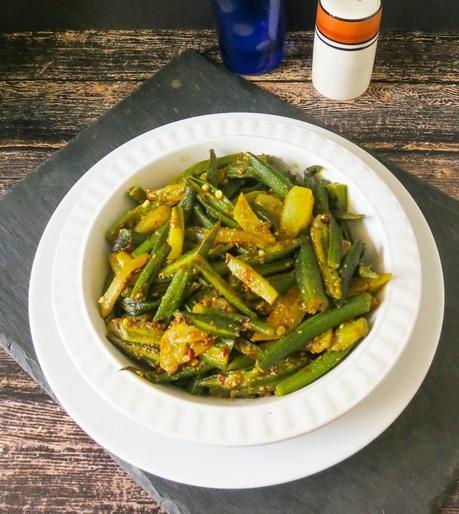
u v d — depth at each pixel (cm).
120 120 46
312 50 52
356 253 34
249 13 47
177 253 34
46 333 34
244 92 47
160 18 53
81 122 49
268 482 30
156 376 32
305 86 50
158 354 32
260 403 30
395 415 31
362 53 45
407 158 46
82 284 33
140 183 37
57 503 34
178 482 31
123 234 35
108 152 45
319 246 34
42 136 49
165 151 37
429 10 51
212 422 29
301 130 38
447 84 49
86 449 35
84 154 44
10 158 47
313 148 37
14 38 54
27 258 40
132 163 37
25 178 43
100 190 36
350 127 47
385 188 35
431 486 32
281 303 33
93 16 53
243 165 37
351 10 43
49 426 36
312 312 32
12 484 35
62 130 49
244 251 34
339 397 29
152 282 34
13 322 38
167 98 47
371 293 33
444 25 52
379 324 31
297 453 30
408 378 32
